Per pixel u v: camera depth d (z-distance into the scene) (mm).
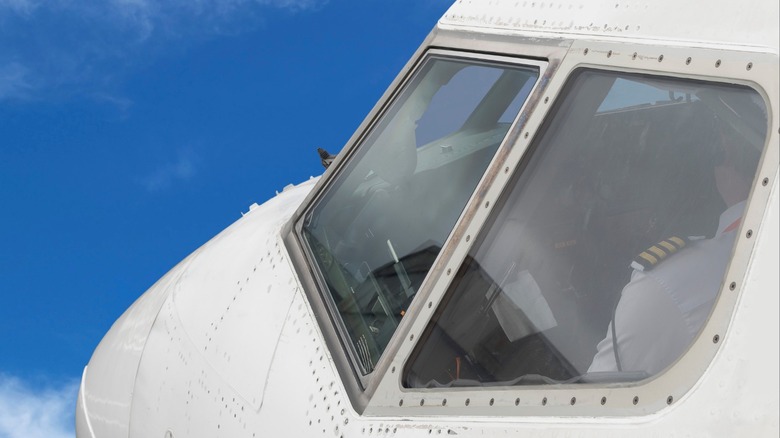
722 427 2264
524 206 3045
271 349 3850
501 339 2982
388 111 3828
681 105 2822
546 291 2947
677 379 2404
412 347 3182
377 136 3834
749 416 2229
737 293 2340
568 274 2932
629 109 2895
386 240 3627
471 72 3488
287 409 3602
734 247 2383
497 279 3047
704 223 2830
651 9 2895
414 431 3008
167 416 4512
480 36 3475
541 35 3195
